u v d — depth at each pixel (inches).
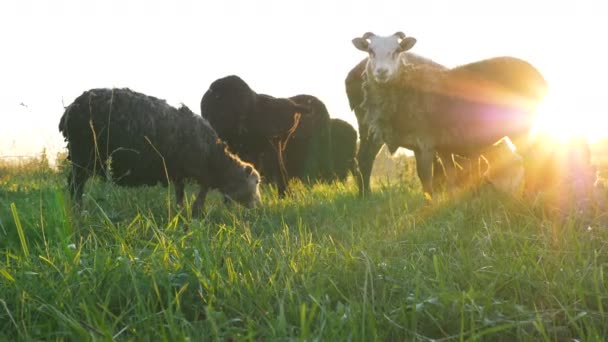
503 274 134.3
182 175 298.4
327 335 100.9
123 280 128.0
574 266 138.9
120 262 132.2
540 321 104.7
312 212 282.5
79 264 135.6
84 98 268.8
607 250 154.2
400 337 108.9
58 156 408.8
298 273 140.3
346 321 106.3
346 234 206.7
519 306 117.3
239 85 474.3
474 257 156.9
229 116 468.8
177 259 141.0
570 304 121.6
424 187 310.0
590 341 104.1
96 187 257.8
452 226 201.9
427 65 314.7
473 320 105.9
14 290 120.3
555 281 131.4
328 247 161.5
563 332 112.3
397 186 372.5
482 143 314.3
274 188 455.8
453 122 307.0
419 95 305.1
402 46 320.5
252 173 316.5
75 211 210.8
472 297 117.9
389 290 128.5
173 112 287.3
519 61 323.0
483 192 262.4
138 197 312.3
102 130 265.4
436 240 182.4
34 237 179.8
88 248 159.9
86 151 268.7
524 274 134.6
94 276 125.9
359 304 113.5
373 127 319.3
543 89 320.5
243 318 113.8
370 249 166.2
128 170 276.4
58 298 114.7
